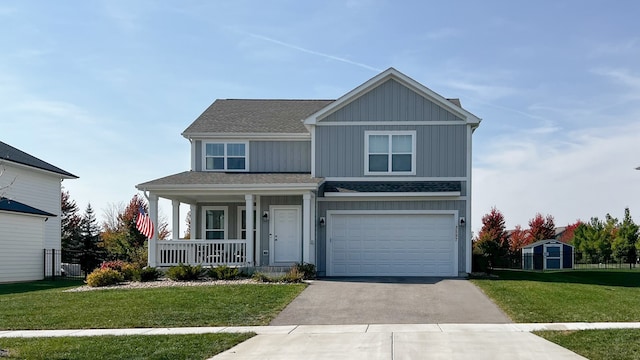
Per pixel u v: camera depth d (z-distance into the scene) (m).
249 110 27.83
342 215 22.80
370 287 18.50
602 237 44.84
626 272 28.11
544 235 44.25
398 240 22.66
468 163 22.75
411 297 16.64
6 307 15.55
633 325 12.72
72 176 32.97
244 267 21.44
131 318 13.96
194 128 25.22
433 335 11.97
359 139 23.16
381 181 23.03
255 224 23.97
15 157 28.48
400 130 23.02
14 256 25.62
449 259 22.52
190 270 20.36
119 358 10.21
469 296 16.75
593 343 10.91
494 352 10.41
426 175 22.89
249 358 10.23
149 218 21.81
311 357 10.25
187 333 12.38
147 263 22.69
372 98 23.20
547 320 13.44
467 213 22.55
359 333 12.28
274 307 15.21
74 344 11.27
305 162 24.98
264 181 22.20
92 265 31.72
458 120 22.91
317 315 14.34
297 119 26.50
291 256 23.44
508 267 37.09
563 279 22.00
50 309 15.19
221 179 22.80
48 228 31.39
